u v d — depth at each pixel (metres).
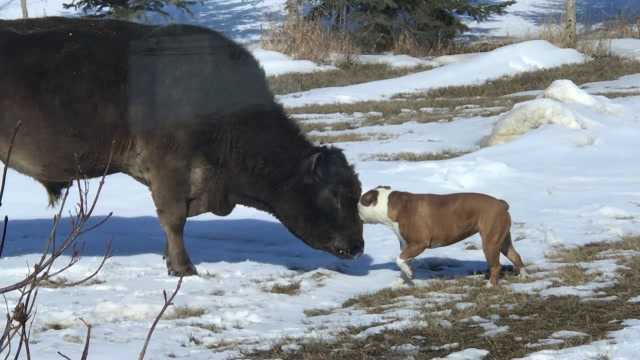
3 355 9.83
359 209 13.15
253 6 73.50
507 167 23.50
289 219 13.98
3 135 13.72
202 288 13.48
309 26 61.62
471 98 45.41
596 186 21.50
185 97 13.59
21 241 17.09
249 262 15.41
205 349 10.33
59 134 13.64
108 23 13.88
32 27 13.79
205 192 14.12
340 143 31.08
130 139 13.80
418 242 12.84
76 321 11.69
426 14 66.06
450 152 27.80
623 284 12.30
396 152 28.31
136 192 22.64
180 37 13.57
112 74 13.59
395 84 51.12
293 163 13.77
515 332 10.28
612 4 83.44
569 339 9.81
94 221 19.33
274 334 10.84
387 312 11.73
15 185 23.73
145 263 15.29
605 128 27.70
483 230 12.62
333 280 13.94
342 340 10.37
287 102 46.22
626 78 48.72
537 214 18.52
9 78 13.48
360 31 65.62
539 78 50.62
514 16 83.62
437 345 10.00
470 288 12.77
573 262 13.98
